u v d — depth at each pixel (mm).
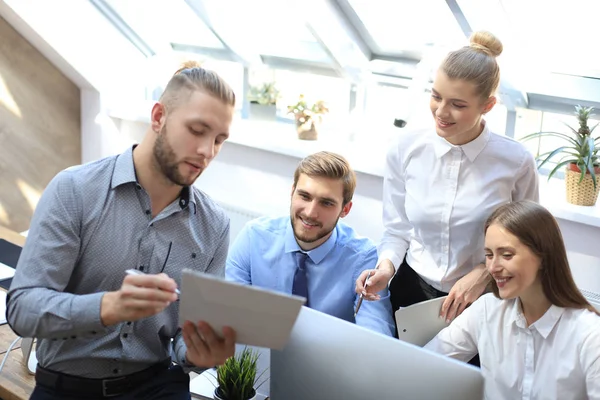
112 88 4977
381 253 2631
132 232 1688
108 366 1722
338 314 2412
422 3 3719
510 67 3617
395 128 4293
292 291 2406
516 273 1885
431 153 2527
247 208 4461
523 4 3451
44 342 1720
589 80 3484
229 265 2480
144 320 1737
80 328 1499
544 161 3324
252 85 4770
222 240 1848
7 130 4723
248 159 4473
